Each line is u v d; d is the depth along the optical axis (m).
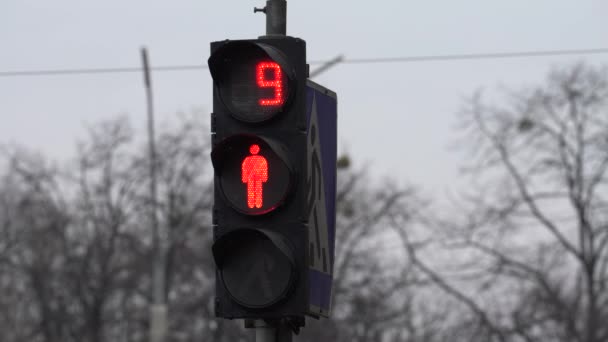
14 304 140.62
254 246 21.03
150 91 75.44
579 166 100.88
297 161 21.19
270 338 21.81
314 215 21.98
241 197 21.16
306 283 20.91
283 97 21.34
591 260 99.44
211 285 129.62
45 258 128.50
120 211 123.19
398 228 109.94
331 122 23.05
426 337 111.88
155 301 73.81
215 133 21.47
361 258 120.19
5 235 133.88
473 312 101.38
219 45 21.36
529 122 101.50
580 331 98.69
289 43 21.42
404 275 113.88
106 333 131.12
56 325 126.56
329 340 120.56
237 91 21.44
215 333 128.88
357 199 122.00
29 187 128.38
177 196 122.69
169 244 118.75
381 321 119.69
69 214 125.81
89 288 122.56
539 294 98.88
